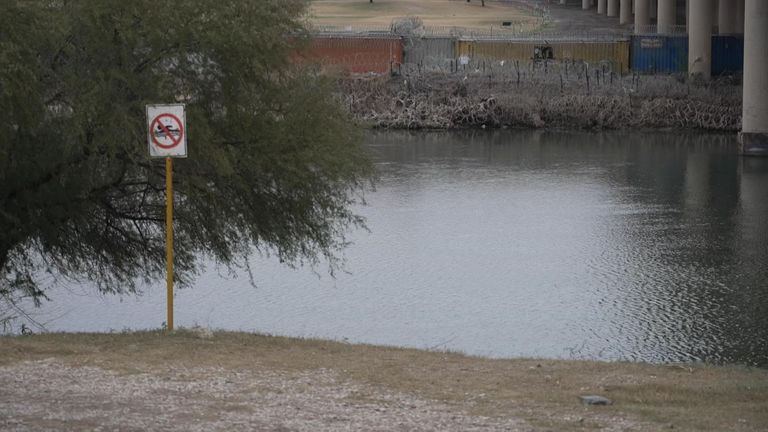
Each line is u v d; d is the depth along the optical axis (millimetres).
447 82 107125
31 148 28734
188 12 28688
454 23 168250
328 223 32281
